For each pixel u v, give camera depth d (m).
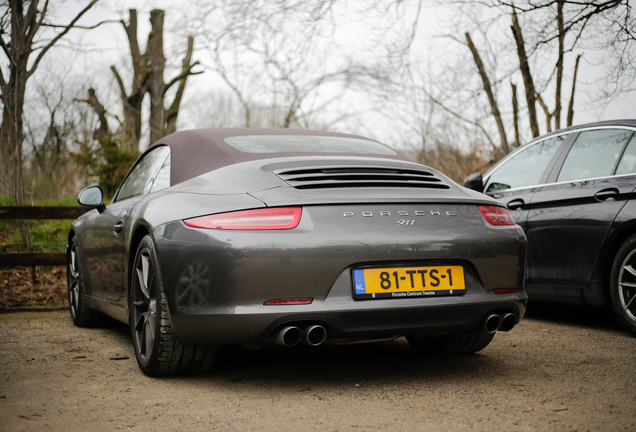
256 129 3.34
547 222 4.14
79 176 14.56
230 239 2.24
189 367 2.62
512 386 2.52
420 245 2.35
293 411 2.18
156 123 18.16
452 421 2.05
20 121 7.84
